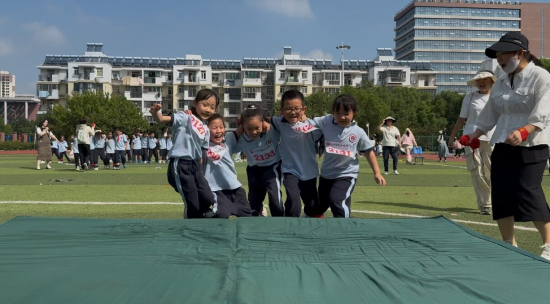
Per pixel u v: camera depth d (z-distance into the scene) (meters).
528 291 2.46
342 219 4.49
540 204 3.91
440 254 3.21
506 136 4.05
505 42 4.00
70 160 22.81
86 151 16.19
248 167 5.41
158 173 15.09
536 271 2.81
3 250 3.22
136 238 3.64
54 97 81.00
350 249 3.35
